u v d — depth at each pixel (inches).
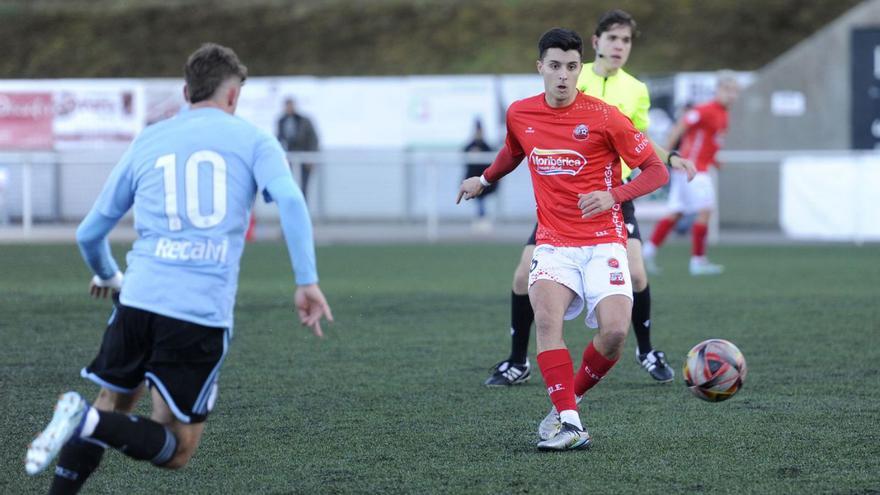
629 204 942.4
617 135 698.8
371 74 3900.1
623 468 644.1
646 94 968.9
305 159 2765.7
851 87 2869.1
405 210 2886.3
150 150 527.8
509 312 1390.3
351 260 2175.2
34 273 1870.1
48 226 2709.2
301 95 3225.9
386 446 705.0
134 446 499.2
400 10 4173.2
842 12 3927.2
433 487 605.3
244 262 2113.7
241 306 1444.4
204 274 510.9
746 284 1708.9
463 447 701.3
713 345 678.5
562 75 696.4
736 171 2773.1
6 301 1466.5
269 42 4094.5
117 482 621.6
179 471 644.7
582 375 738.2
